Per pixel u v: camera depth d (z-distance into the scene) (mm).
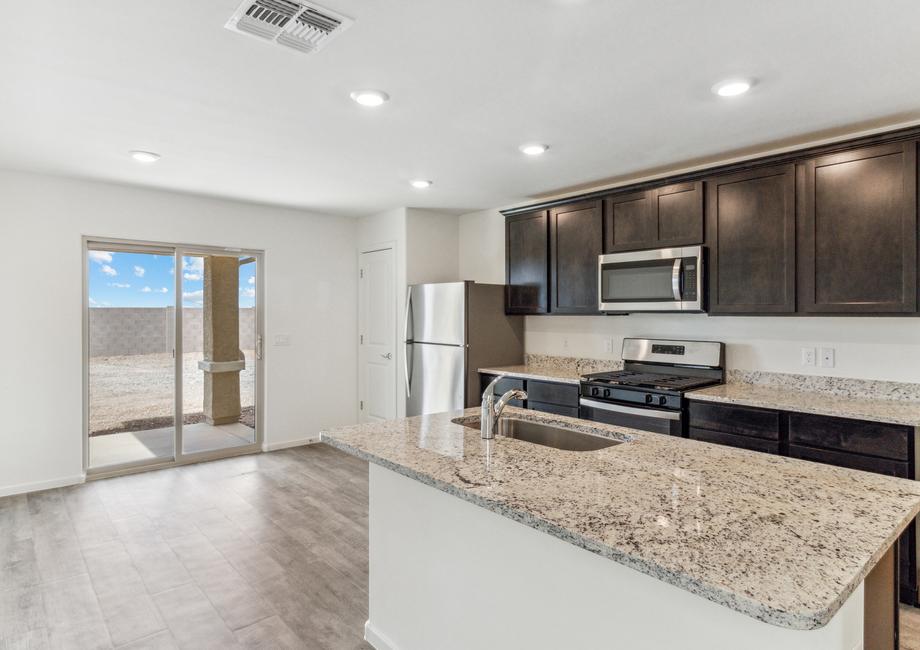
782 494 1453
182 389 4676
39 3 1729
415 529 1975
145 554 2943
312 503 3730
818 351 3104
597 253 3850
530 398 4031
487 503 1422
